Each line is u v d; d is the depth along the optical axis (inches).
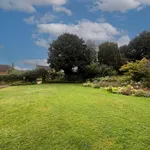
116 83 584.4
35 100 334.6
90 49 1061.1
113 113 243.4
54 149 155.8
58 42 944.3
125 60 1020.5
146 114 240.2
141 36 1219.2
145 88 473.7
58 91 472.7
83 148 156.3
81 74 952.9
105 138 171.2
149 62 546.9
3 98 374.3
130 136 174.1
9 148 159.5
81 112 247.9
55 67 938.7
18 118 227.3
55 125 201.6
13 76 882.1
